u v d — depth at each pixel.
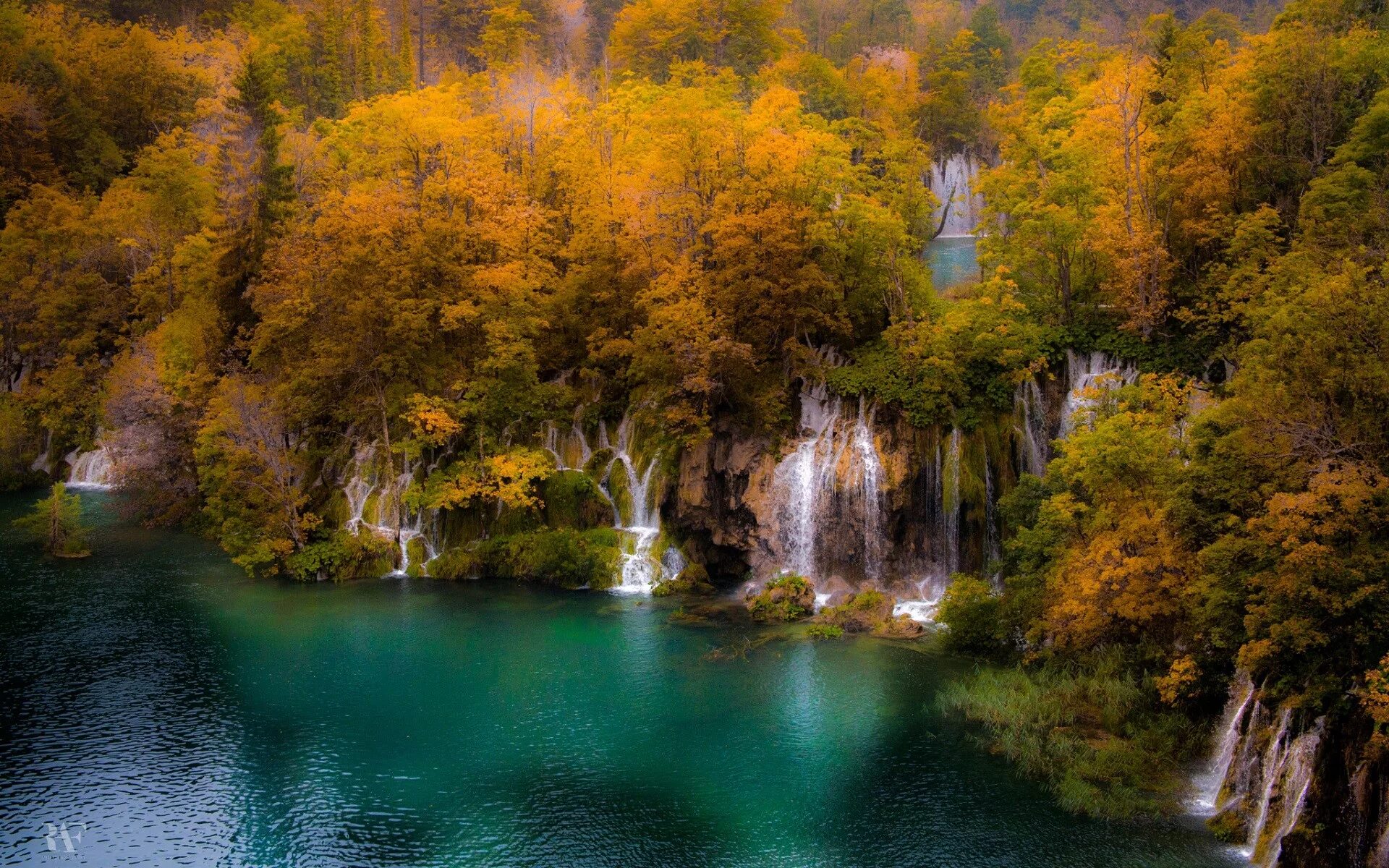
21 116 110.81
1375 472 27.97
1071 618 39.59
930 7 170.12
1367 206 42.72
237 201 88.44
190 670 44.97
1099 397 44.09
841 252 58.50
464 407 60.09
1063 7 164.62
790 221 57.25
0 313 93.62
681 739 37.84
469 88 108.88
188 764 36.53
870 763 35.62
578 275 64.62
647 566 56.31
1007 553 48.25
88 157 116.06
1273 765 29.33
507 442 62.47
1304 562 27.34
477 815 33.00
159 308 89.56
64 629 49.97
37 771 36.00
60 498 63.84
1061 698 38.38
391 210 62.69
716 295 58.06
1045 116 62.78
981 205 111.50
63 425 85.25
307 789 34.72
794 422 57.06
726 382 57.69
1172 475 36.06
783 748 36.91
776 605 50.31
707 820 32.44
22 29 125.62
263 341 66.38
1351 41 53.25
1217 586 31.86
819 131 69.75
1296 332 30.69
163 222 94.69
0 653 46.66
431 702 41.41
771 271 56.97
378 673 44.47
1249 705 32.00
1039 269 59.50
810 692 41.44
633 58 124.44
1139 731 35.38
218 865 30.45
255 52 109.31
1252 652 28.58
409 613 52.38
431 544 60.62
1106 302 55.94
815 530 53.94
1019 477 51.34
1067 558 40.12
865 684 41.94
